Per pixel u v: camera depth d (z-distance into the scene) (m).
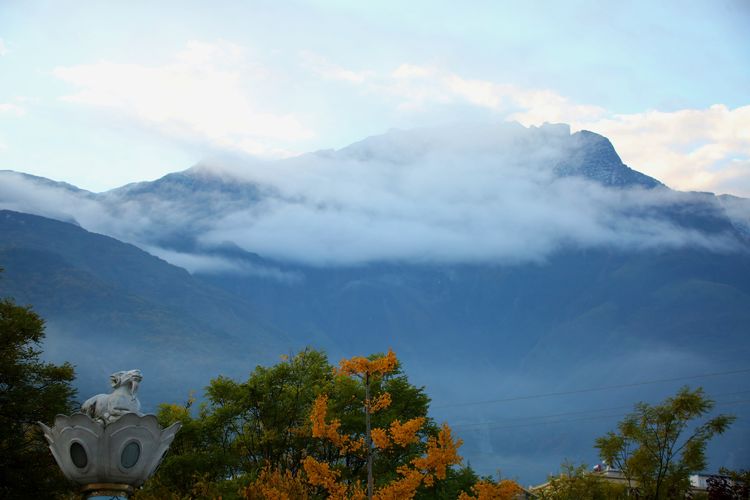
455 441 23.52
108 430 23.55
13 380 36.62
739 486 35.38
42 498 34.28
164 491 31.48
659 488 35.72
